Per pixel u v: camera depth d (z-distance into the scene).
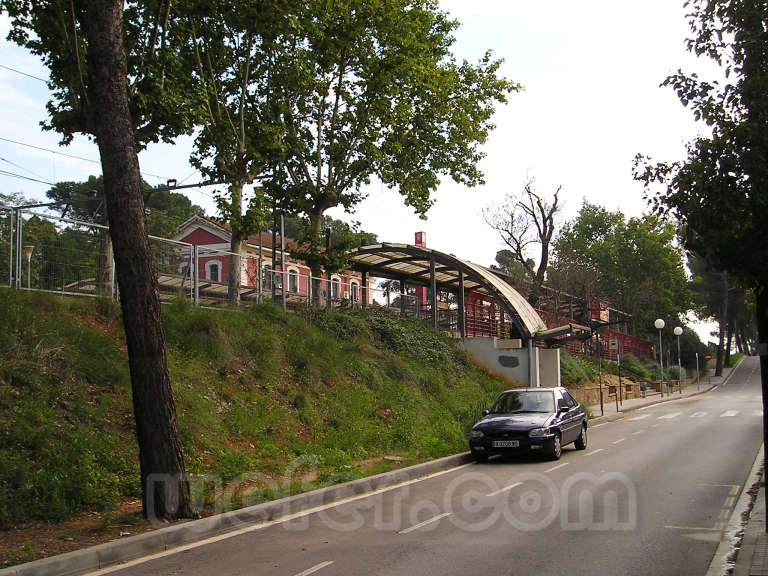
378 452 14.67
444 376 24.33
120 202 8.57
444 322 31.61
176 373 13.06
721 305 78.00
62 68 14.55
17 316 11.43
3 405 9.55
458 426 18.66
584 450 16.89
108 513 8.51
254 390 14.55
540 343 30.83
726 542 7.22
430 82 22.50
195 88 16.70
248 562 6.70
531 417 15.02
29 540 7.16
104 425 10.56
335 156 23.41
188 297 16.66
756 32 7.30
